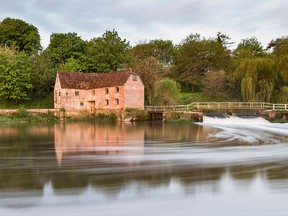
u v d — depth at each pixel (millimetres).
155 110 63312
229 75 90938
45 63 84312
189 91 99062
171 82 73188
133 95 65750
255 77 71875
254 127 48375
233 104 68062
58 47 89500
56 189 14297
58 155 22938
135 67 74312
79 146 27547
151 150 25250
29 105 79625
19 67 76688
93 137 34438
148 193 13906
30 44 97188
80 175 16750
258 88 72312
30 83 80062
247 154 23547
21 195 13477
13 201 12820
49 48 92438
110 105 67875
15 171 17594
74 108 71688
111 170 17922
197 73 96812
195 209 12266
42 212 11781
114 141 31031
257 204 12859
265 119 58938
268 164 19875
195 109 62531
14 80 73500
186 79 94750
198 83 96812
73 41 89250
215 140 32000
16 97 75188
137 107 66000
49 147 27031
